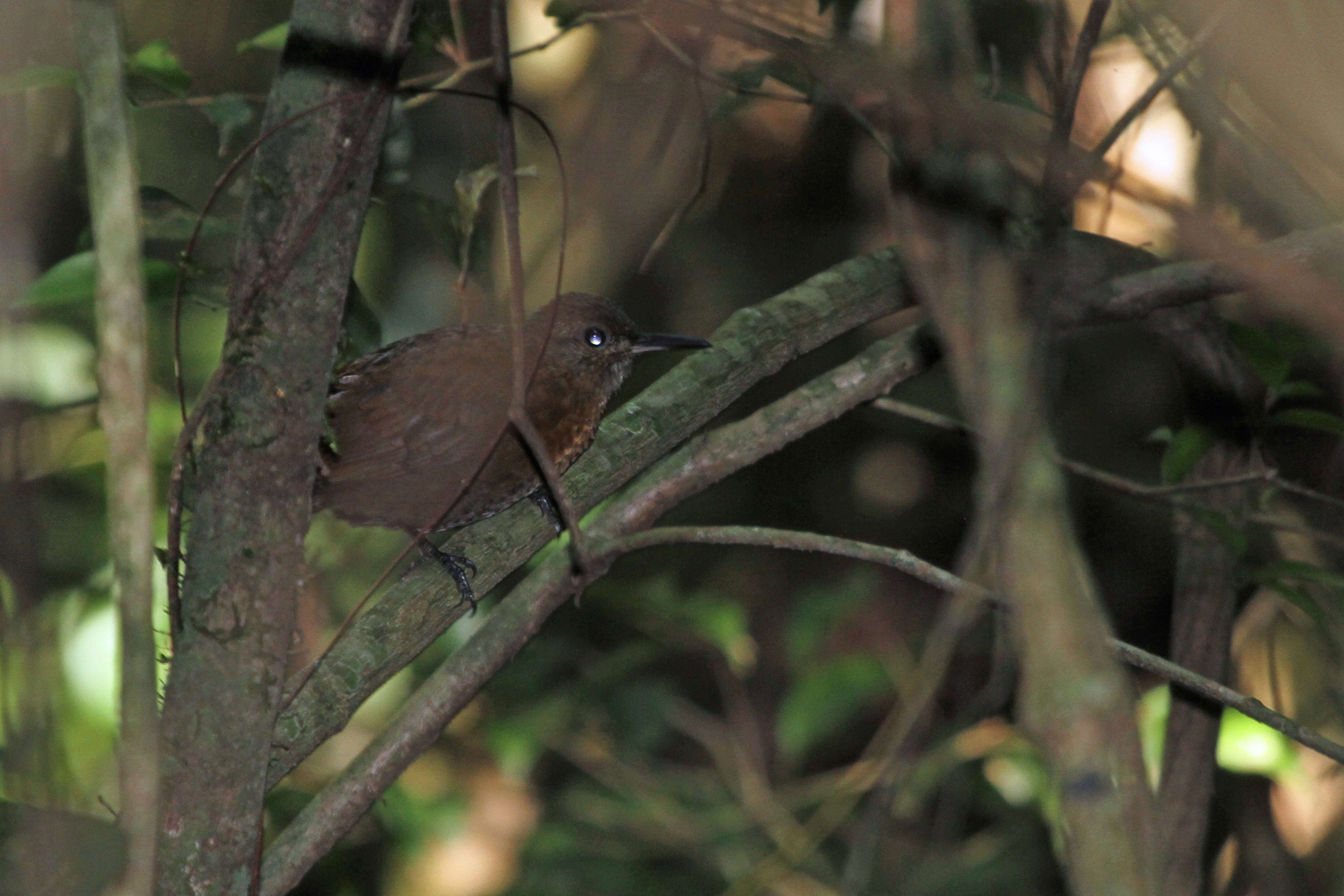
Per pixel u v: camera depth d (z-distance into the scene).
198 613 5.18
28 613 4.54
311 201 4.98
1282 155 4.08
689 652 15.66
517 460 9.34
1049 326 4.12
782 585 15.97
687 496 7.13
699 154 8.42
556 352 10.05
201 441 5.34
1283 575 7.42
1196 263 6.80
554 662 12.08
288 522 5.21
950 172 3.49
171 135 11.48
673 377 7.88
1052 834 9.91
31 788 4.40
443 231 8.00
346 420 9.27
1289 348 6.99
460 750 13.30
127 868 4.09
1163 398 14.40
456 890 13.09
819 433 16.23
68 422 9.05
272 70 10.66
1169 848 7.98
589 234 13.57
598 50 12.73
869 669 10.20
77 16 4.18
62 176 7.11
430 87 7.35
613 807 12.09
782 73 7.20
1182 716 8.13
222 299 6.98
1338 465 9.13
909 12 3.99
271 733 5.31
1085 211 7.61
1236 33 3.54
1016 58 7.49
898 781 5.93
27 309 5.52
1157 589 14.32
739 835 11.58
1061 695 2.93
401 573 11.31
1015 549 3.02
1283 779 8.72
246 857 5.31
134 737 4.07
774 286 15.14
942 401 15.22
